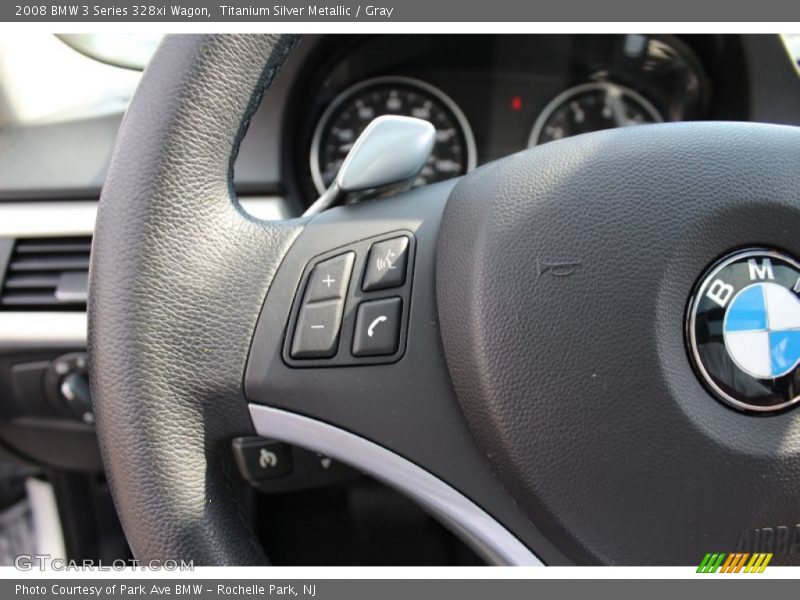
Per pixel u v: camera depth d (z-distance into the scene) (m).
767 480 0.60
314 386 0.65
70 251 1.10
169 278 0.61
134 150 0.62
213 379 0.64
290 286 0.66
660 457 0.61
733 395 0.61
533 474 0.61
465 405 0.63
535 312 0.62
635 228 0.62
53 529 1.60
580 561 0.63
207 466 0.64
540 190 0.64
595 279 0.62
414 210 0.69
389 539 1.24
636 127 0.67
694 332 0.61
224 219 0.65
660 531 0.61
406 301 0.66
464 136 1.36
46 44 1.10
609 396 0.61
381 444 0.65
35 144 1.12
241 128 0.67
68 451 1.33
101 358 0.61
